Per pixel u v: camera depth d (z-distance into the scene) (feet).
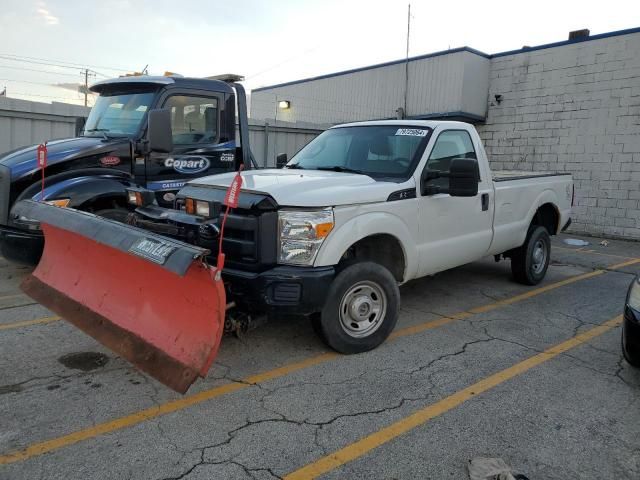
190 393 12.37
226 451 10.08
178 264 9.82
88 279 14.16
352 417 11.50
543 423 11.51
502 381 13.60
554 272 27.25
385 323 15.12
